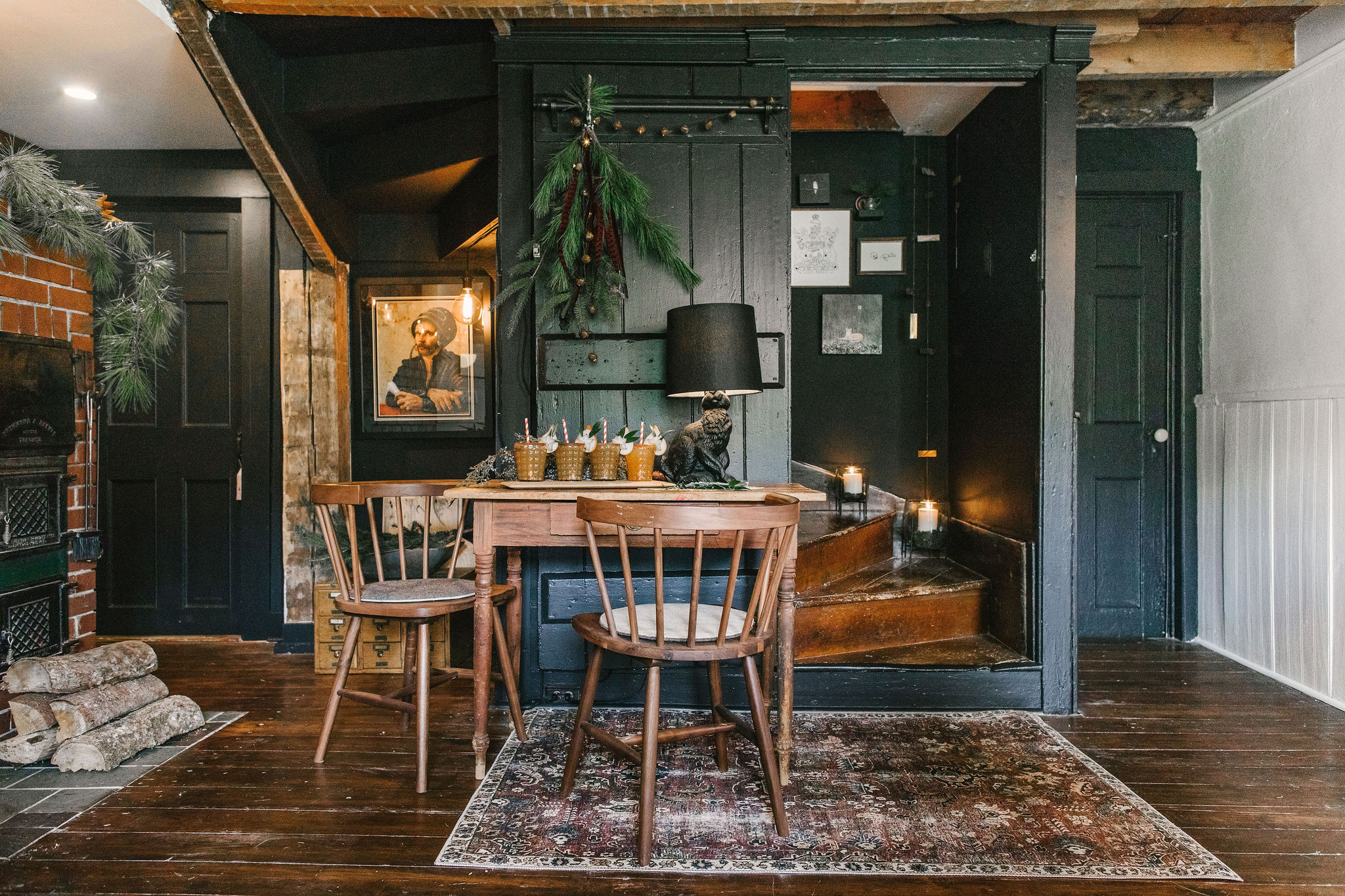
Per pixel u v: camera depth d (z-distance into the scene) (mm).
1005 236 3146
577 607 2842
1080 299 3959
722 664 2799
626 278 2811
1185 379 3883
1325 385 2992
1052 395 2826
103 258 2703
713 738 2521
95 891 1667
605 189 2660
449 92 2959
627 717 2711
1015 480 3039
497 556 2971
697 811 2018
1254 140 3477
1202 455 3814
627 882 1711
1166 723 2691
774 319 2818
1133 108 3789
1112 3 2455
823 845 1853
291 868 1758
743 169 2814
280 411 3756
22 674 2352
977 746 2465
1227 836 1912
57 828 1933
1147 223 3953
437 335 3955
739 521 1789
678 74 2809
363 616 2324
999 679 2801
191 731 2590
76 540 2842
